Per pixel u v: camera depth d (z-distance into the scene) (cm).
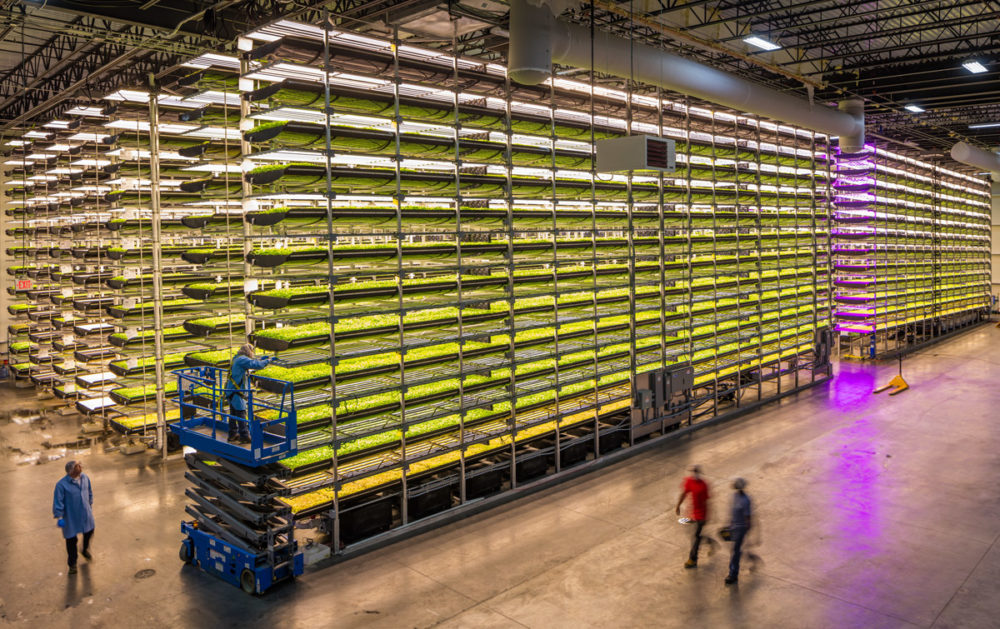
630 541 1266
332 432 1232
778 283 2441
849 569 1148
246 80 1298
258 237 1241
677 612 1020
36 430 2028
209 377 1290
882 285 3247
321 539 1297
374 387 1300
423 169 1466
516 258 1600
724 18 1939
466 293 1545
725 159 2186
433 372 1434
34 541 1291
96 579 1141
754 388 2528
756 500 1456
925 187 3694
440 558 1212
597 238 1775
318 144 1278
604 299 1798
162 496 1502
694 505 1162
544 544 1261
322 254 1237
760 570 1149
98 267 2209
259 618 1018
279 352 1254
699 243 2094
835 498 1460
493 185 1519
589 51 1516
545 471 1633
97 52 2358
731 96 1930
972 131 3841
